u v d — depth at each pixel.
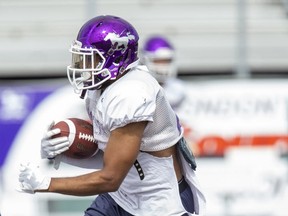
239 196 21.19
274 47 25.31
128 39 10.94
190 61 25.20
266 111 21.17
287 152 21.09
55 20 26.03
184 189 11.60
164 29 25.84
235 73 24.58
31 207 21.09
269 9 26.17
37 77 25.12
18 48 25.41
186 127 21.06
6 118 21.19
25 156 21.12
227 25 25.89
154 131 10.98
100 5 26.00
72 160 11.60
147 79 10.93
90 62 10.91
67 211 21.25
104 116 10.71
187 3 26.36
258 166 21.19
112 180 10.66
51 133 11.18
